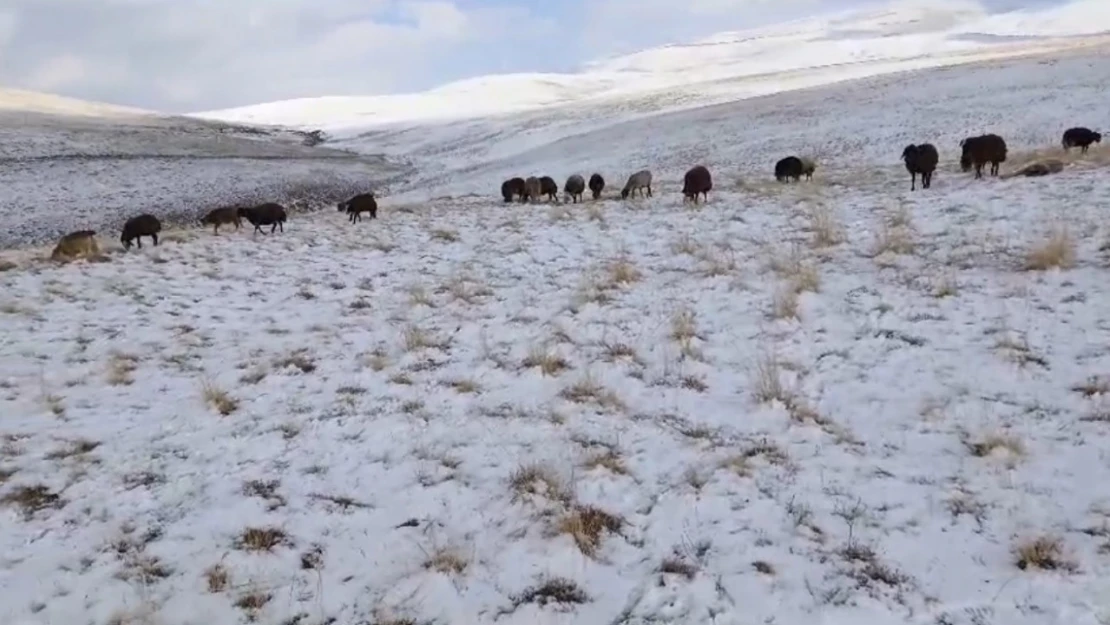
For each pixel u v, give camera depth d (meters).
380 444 6.73
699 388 7.74
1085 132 22.64
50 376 8.59
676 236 15.08
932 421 6.65
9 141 52.91
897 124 35.09
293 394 7.93
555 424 7.00
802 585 4.74
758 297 10.30
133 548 5.29
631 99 81.31
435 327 10.09
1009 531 5.12
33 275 13.88
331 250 16.16
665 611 4.57
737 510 5.54
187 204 36.00
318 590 4.84
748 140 38.41
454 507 5.71
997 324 8.55
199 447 6.75
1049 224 12.23
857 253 12.11
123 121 82.31
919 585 4.70
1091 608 4.38
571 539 5.26
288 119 128.88
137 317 10.92
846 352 8.30
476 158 57.56
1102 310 8.54
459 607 4.68
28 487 6.10
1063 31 180.38
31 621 4.61
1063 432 6.27
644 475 6.08
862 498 5.62
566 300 10.94
